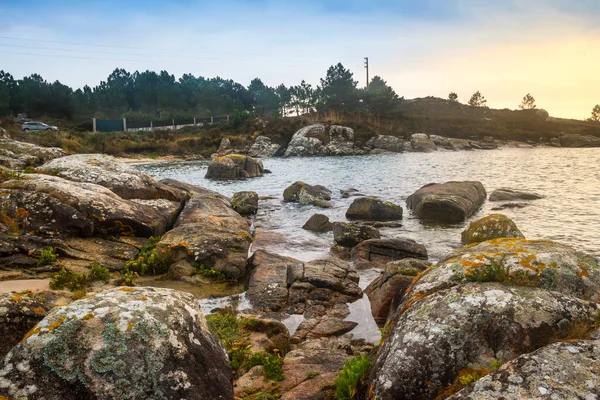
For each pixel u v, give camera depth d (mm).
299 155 65312
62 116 76938
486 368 4352
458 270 5867
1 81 86250
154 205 15641
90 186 14031
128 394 3703
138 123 72000
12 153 18844
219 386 4215
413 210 22047
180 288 10758
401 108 107188
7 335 4922
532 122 96750
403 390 4430
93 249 11781
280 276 11133
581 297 5340
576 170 37750
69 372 3670
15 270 9977
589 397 3371
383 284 9703
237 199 21969
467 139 81688
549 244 6480
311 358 6645
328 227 18219
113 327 3943
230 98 96875
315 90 103188
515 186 28750
